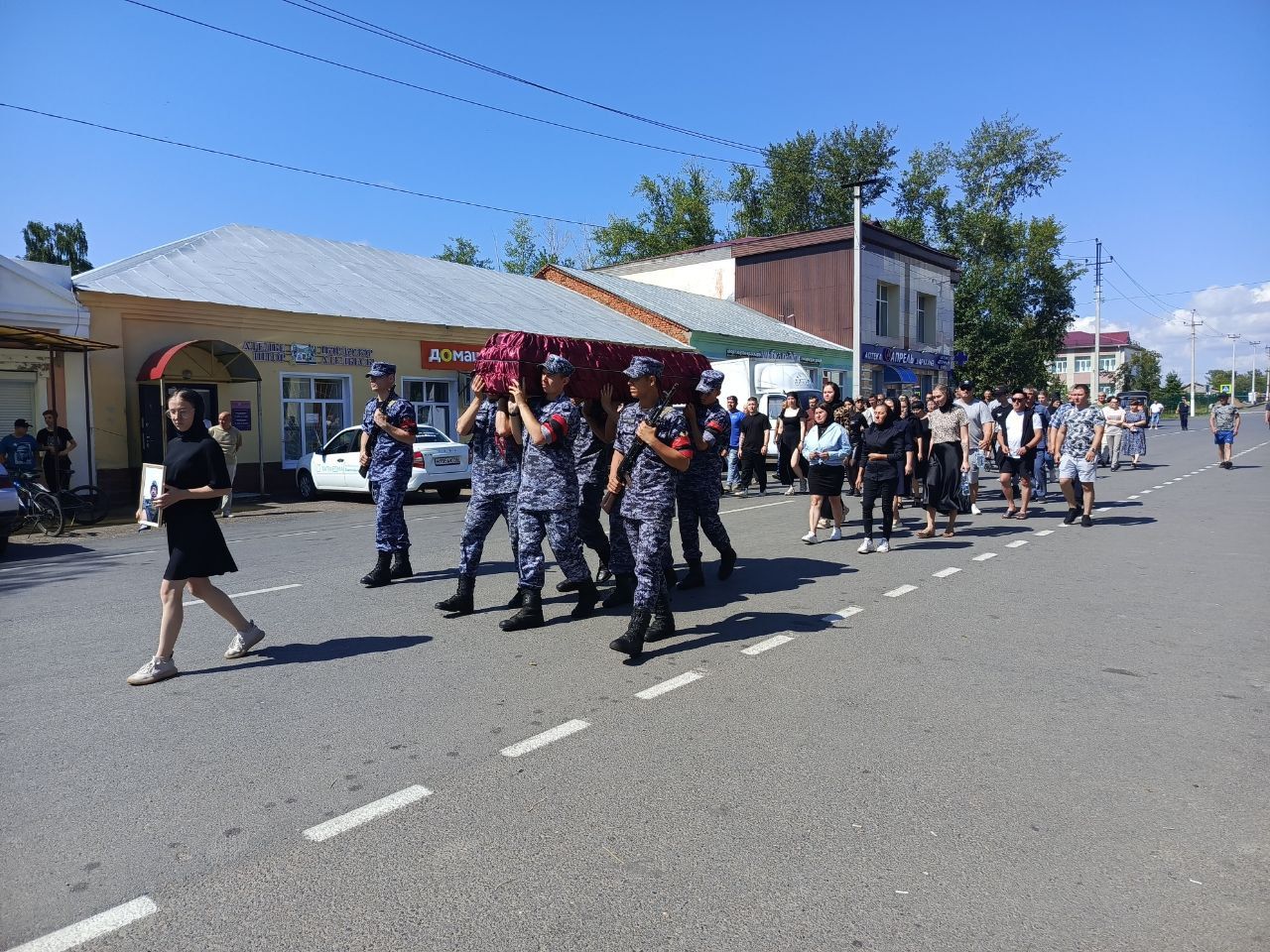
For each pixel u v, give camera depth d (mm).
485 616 6758
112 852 3203
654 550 5598
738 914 2781
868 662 5457
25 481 13164
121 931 2713
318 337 19281
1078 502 11672
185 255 19828
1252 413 87938
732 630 6266
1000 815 3439
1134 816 3422
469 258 56906
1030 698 4789
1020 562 8859
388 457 7996
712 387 7551
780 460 16484
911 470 10258
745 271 38094
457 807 3539
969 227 45844
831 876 3006
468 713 4613
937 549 9688
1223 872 3016
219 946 2635
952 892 2908
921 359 39062
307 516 15008
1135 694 4844
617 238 53688
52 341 13930
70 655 5824
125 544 11828
